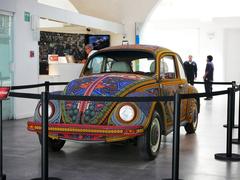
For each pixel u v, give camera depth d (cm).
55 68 1144
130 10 1620
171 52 682
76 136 513
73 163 525
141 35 1650
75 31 1517
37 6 1001
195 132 790
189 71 1598
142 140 523
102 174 471
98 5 1627
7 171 481
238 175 474
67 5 1661
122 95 526
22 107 963
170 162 533
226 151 574
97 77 582
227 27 2302
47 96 440
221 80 2336
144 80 571
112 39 1603
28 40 983
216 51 2333
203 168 505
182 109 695
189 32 2389
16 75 943
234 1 2277
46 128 440
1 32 898
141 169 495
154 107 537
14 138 695
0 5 870
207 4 2317
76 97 442
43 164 439
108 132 492
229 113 556
